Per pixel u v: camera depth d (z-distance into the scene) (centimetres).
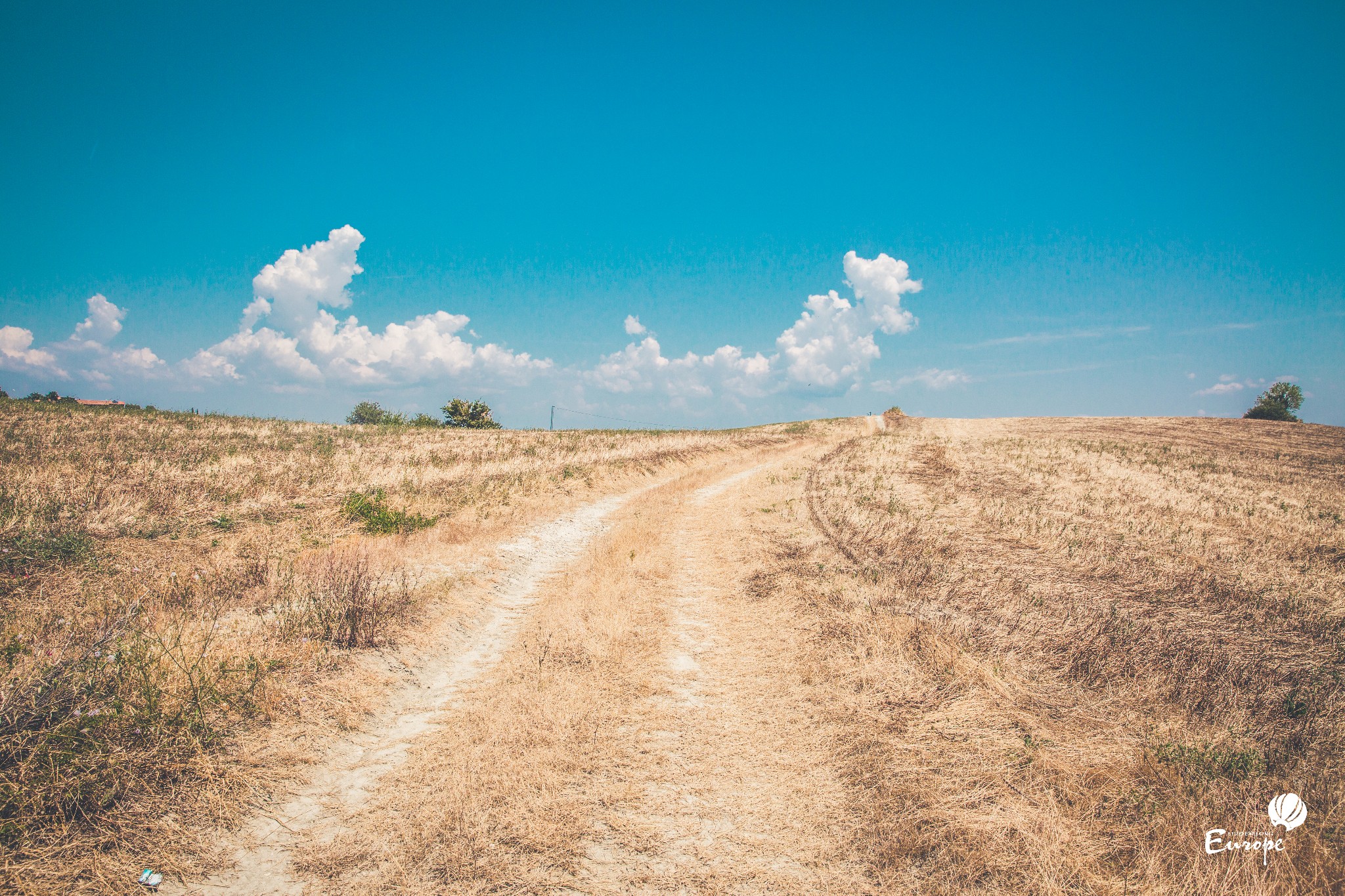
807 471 2434
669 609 866
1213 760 450
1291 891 324
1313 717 515
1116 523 1403
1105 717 529
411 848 378
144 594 665
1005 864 363
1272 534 1291
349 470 1578
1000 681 595
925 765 471
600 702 577
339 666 587
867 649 689
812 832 406
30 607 607
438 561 979
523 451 2412
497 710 559
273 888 343
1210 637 718
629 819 416
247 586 740
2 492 980
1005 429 4600
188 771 407
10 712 392
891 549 1162
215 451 1664
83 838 344
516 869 365
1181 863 354
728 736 527
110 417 2223
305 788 429
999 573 990
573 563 1110
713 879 364
